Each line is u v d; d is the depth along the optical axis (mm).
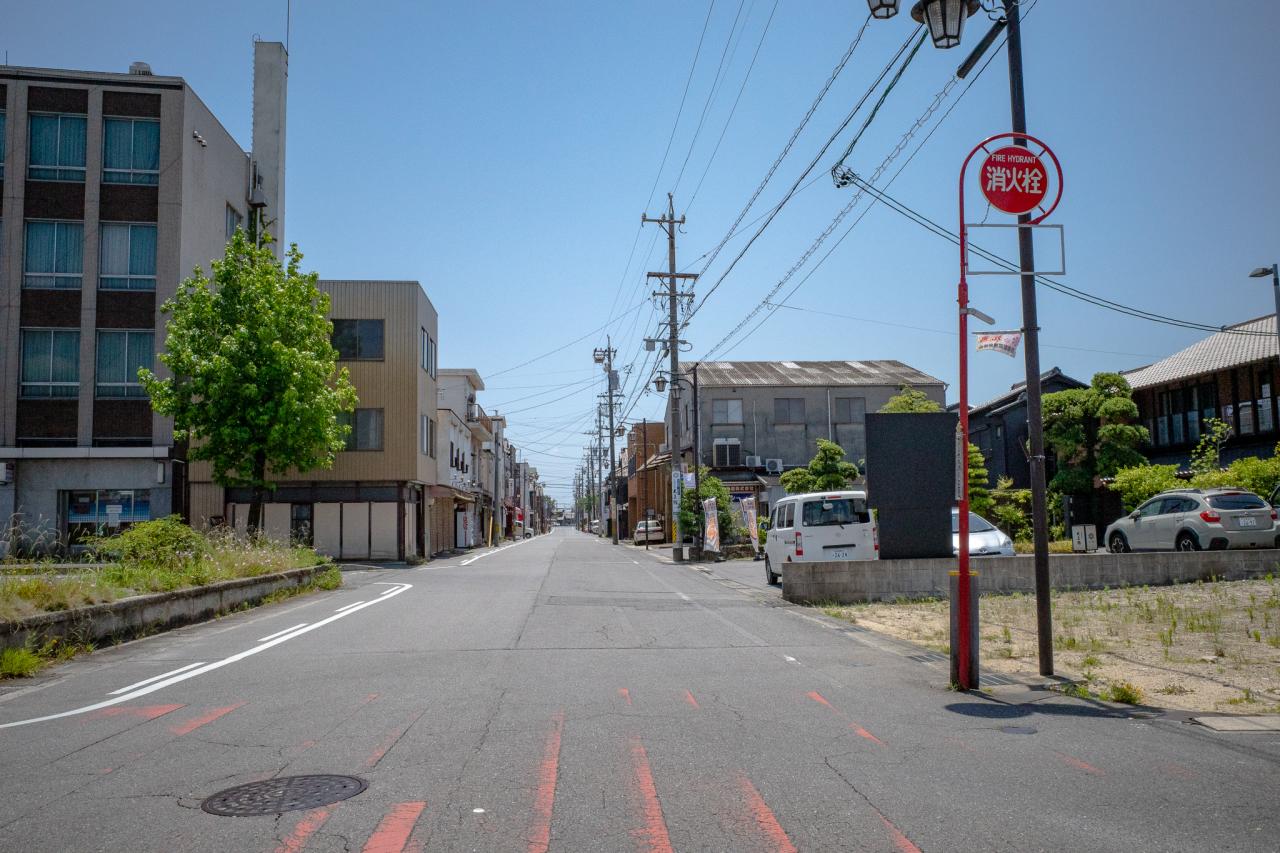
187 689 8180
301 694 7859
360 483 32312
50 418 27156
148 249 27734
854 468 38125
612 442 60375
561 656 9992
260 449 25391
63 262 27438
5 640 9086
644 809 4742
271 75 35188
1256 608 12758
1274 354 28141
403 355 33062
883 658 9898
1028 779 5289
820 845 4219
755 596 17703
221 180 30969
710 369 51156
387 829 4422
